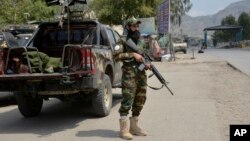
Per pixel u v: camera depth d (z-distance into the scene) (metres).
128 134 7.09
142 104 7.28
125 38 7.09
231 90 13.03
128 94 6.98
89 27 9.78
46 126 8.52
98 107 8.97
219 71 20.88
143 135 7.32
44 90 8.23
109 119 8.93
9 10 27.30
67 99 9.03
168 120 8.59
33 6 31.62
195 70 21.88
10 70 8.31
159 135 7.34
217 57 37.12
